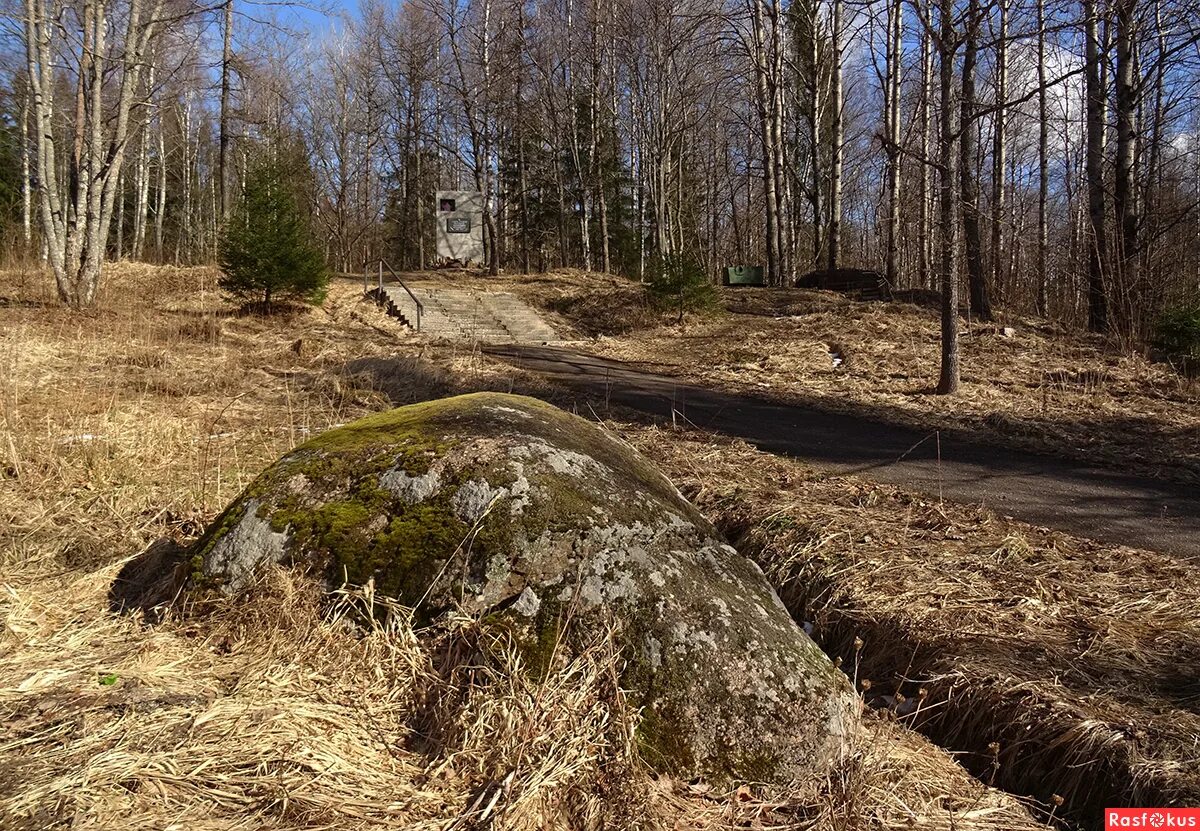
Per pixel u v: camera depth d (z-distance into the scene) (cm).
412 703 253
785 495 581
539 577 271
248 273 1480
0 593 330
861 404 968
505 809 208
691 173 3775
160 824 186
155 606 308
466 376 1031
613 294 1916
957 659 358
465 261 2708
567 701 243
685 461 674
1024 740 312
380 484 300
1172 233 1686
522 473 293
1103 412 912
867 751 274
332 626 274
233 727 229
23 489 495
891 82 2002
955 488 623
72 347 1029
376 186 4519
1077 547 491
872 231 3916
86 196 1344
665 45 2558
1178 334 1184
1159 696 323
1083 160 2277
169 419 713
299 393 893
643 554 283
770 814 237
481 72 2530
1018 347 1288
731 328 1595
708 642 265
